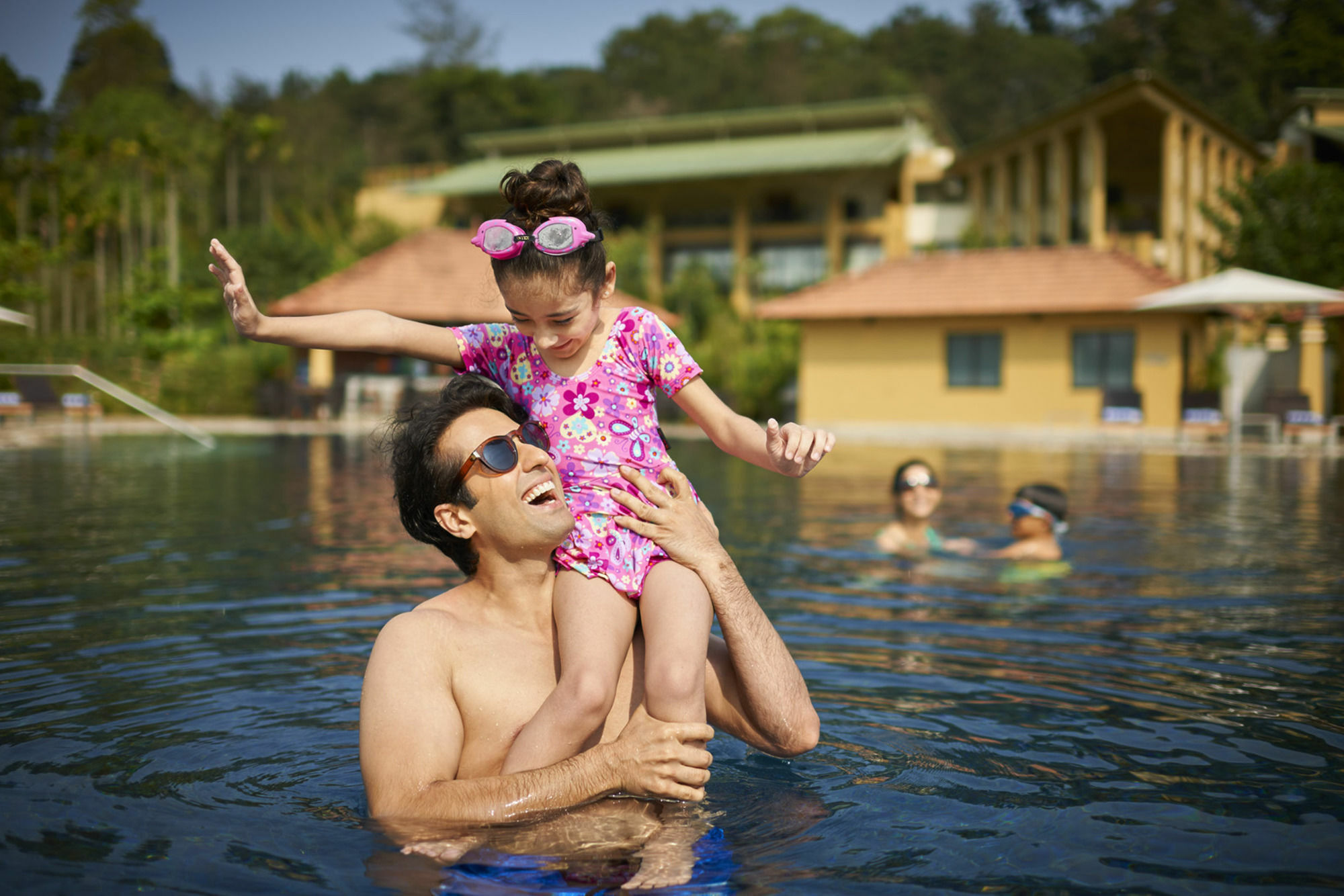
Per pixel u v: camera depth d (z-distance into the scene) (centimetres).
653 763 222
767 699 254
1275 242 2314
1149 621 461
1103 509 902
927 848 211
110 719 301
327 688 338
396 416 258
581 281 249
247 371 2541
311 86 8050
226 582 530
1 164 4100
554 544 243
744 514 873
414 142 7012
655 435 271
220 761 265
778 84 7781
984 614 476
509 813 217
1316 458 1546
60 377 2430
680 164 4175
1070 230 3216
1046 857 207
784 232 4169
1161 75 6612
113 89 6003
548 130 4719
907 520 691
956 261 2495
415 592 505
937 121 4388
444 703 233
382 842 211
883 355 2448
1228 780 255
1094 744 285
